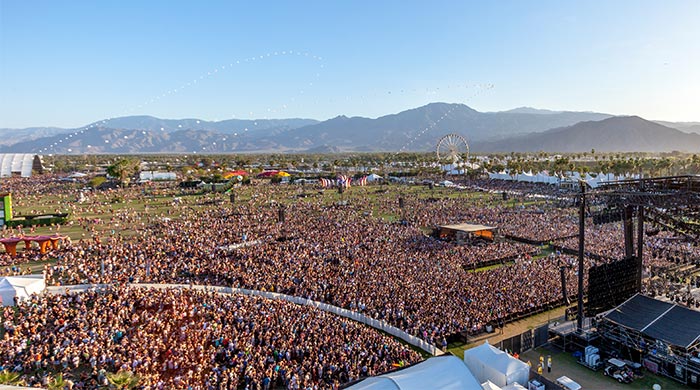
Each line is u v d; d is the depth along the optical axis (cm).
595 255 5903
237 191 13400
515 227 7825
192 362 2988
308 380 2805
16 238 5488
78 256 5344
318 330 3450
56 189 13538
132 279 4575
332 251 5912
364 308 4044
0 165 19800
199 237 6378
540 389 2812
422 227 8175
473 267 5656
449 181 16250
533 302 4312
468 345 3606
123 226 7550
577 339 3619
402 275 4812
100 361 2867
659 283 4722
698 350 3181
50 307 3650
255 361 3027
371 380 2242
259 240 6366
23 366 2808
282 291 4466
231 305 3834
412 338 3550
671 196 3731
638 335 3378
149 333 3297
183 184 13975
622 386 3067
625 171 16050
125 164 14688
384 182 16700
